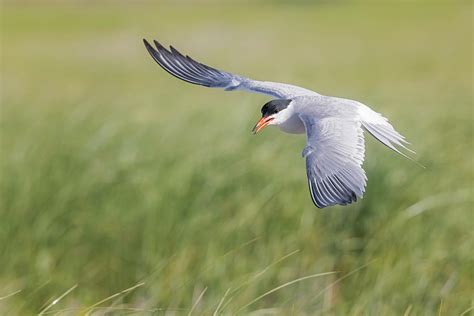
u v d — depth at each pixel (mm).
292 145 14938
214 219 13156
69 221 13375
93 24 60594
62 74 40844
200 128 16469
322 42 52188
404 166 14133
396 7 70438
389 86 35188
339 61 44656
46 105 23375
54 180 13875
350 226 13133
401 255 12492
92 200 13672
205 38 53188
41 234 13055
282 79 37812
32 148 15289
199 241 12844
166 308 11273
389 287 11719
